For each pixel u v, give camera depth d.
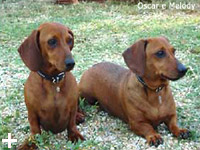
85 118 1.85
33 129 1.57
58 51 1.46
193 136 1.61
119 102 1.75
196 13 4.05
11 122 1.83
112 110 1.84
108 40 3.24
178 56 2.71
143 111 1.62
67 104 1.55
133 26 3.66
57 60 1.45
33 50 1.51
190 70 2.38
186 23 3.65
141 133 1.63
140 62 1.59
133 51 1.62
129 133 1.69
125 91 1.68
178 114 1.84
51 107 1.53
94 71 1.94
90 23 3.83
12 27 3.76
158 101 1.61
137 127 1.65
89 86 1.94
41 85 1.51
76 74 2.43
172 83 2.24
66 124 1.60
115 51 2.94
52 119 1.55
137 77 1.62
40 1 5.02
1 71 2.56
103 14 4.20
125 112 1.71
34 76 1.53
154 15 4.06
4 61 2.79
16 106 2.01
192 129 1.70
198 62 2.57
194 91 2.12
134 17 4.02
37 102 1.52
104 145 1.59
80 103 1.92
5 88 2.26
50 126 1.58
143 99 1.61
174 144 1.57
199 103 1.97
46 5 4.77
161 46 1.57
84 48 3.05
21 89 2.24
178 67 1.54
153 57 1.57
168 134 1.65
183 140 1.60
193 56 2.69
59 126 1.58
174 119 1.66
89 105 1.98
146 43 1.61
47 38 1.47
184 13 4.08
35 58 1.51
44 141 1.58
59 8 4.59
